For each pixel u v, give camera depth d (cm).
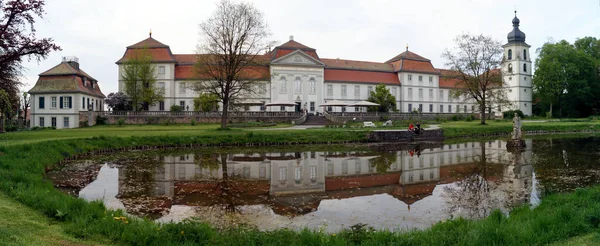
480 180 1736
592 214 877
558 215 917
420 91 8388
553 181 1669
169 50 6988
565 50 8169
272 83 7162
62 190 1484
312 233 877
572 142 3534
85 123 5566
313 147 3250
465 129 4519
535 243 773
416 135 3997
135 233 840
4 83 2853
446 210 1211
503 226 859
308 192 1500
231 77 4006
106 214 977
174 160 2391
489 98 5556
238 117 5741
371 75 8069
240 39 3997
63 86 5656
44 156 1967
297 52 7300
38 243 713
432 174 1923
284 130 3959
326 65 7694
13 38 2505
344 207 1252
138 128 4572
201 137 3269
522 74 9062
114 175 1838
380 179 1795
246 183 1683
